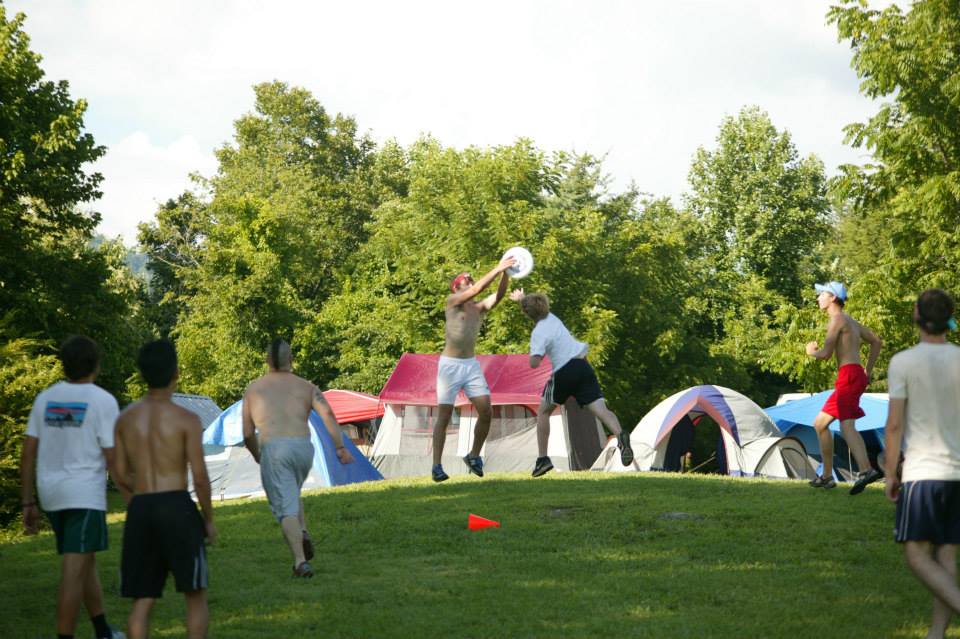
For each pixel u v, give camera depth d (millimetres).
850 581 7172
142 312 49656
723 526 9273
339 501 12008
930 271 24812
